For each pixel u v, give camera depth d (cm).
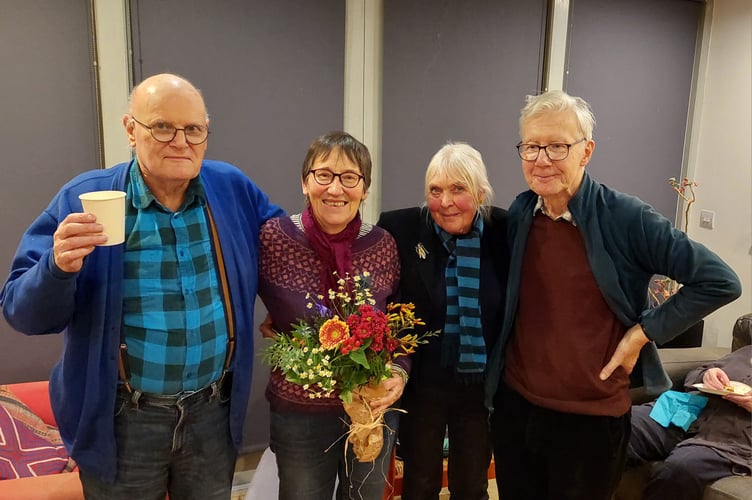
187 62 241
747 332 281
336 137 155
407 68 286
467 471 196
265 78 257
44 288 116
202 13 240
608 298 154
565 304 158
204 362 139
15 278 127
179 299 135
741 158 347
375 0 273
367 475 167
